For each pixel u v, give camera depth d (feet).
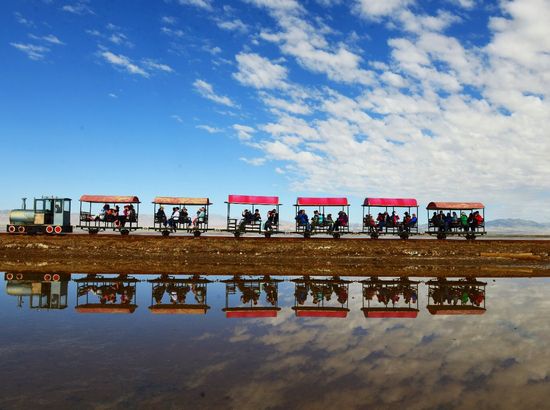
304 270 62.95
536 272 62.85
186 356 18.37
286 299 36.52
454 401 13.46
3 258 71.56
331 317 28.43
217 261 72.13
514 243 79.61
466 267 68.95
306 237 88.22
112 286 43.78
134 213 86.28
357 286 46.39
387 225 89.61
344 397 13.61
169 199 85.61
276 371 16.29
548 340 22.12
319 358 18.19
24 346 20.08
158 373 15.98
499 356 18.94
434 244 78.28
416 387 14.71
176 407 12.64
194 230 84.58
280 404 12.96
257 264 69.77
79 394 13.74
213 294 39.22
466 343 21.34
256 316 28.55
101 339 21.61
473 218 90.63
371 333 23.49
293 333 23.29
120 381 15.03
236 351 19.26
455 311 31.22
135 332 23.32
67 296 36.83
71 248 74.95
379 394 13.94
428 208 92.99
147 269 60.44
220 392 13.98
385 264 71.41
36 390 14.11
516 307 33.12
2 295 37.19
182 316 28.37
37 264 64.64
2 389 14.19
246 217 86.38
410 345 20.76
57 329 24.06
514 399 13.73
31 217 81.76
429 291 42.39
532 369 17.03
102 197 86.17
